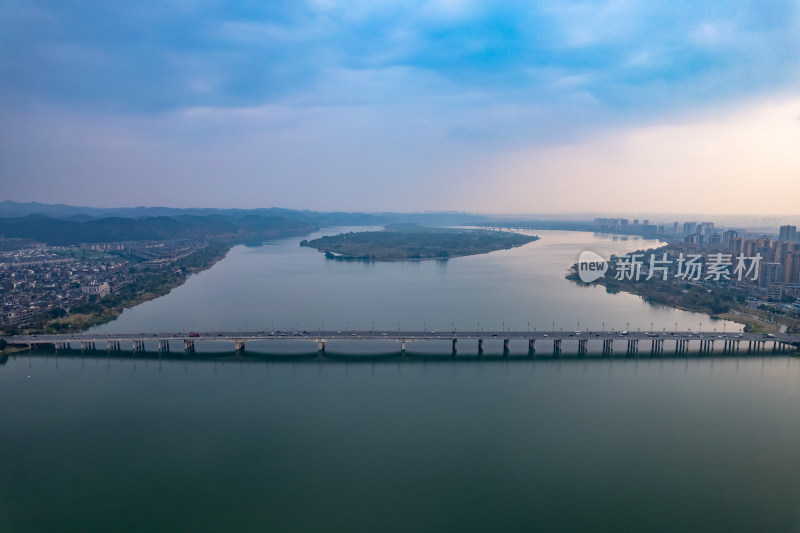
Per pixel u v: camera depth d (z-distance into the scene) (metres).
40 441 159.38
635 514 123.56
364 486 134.25
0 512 125.06
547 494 130.88
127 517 122.94
